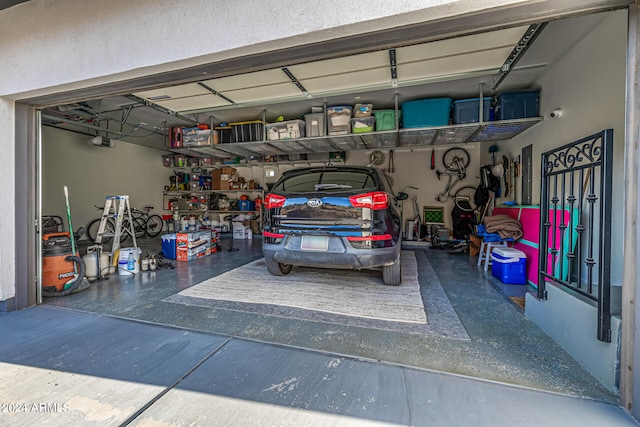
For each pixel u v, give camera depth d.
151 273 4.06
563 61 3.32
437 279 3.73
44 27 2.38
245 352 1.91
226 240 7.61
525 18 1.47
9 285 2.61
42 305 2.79
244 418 1.33
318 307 2.71
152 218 8.59
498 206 5.26
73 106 4.60
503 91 4.45
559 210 3.05
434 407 1.40
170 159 8.77
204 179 8.90
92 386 1.56
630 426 1.28
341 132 5.23
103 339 2.09
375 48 1.77
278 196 3.18
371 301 2.88
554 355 1.87
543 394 1.49
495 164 5.92
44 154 6.19
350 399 1.46
